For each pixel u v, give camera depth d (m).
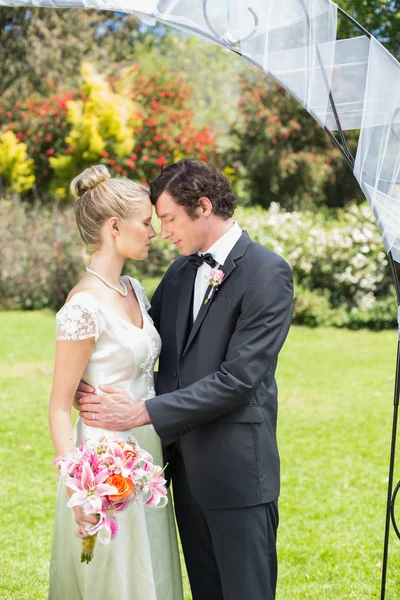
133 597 2.37
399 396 2.53
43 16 13.59
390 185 2.36
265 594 2.37
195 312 2.46
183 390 2.30
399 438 5.64
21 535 3.96
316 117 2.33
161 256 10.52
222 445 2.35
